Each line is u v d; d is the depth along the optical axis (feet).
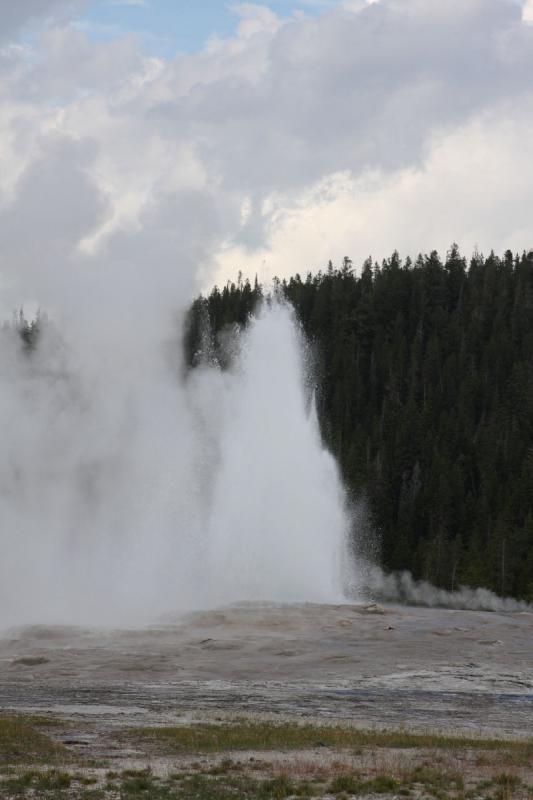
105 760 83.51
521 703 125.59
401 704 123.54
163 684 139.64
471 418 485.97
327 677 144.97
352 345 564.71
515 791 74.02
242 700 125.49
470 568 375.66
